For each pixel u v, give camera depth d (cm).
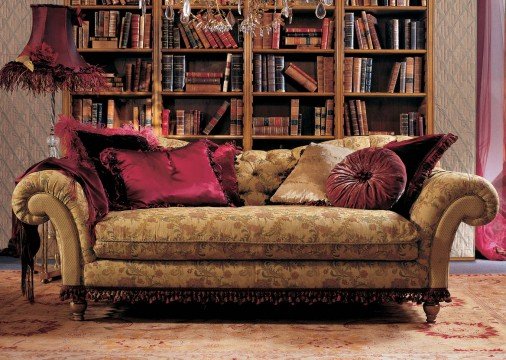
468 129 577
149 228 334
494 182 602
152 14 577
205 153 404
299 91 598
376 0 580
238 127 579
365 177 373
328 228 333
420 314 363
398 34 584
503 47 605
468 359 281
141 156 389
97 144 390
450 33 576
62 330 328
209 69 605
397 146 386
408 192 362
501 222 590
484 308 379
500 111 605
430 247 338
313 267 337
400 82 582
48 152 577
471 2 576
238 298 339
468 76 576
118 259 339
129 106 600
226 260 339
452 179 338
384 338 315
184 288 339
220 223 335
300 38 580
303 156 418
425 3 577
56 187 334
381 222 336
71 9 451
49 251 528
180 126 581
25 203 336
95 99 595
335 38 577
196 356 286
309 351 293
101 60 601
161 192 379
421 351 293
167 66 577
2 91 574
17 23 571
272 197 408
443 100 576
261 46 579
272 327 337
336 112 577
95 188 344
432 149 371
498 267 543
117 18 576
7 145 577
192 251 335
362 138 434
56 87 452
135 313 366
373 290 339
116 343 305
